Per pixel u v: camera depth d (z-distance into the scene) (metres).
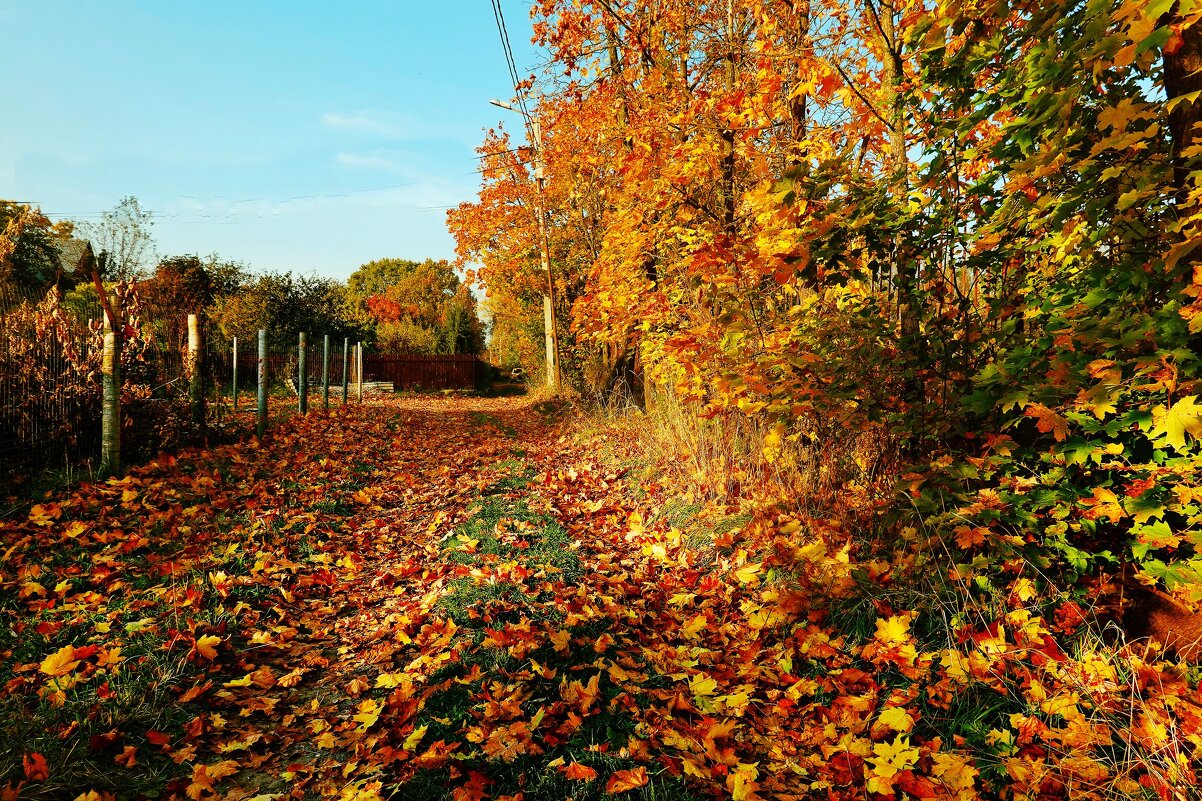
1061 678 2.19
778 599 3.01
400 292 55.09
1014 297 2.98
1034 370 2.55
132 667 2.72
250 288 22.34
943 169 3.05
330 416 12.53
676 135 6.77
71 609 3.24
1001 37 2.71
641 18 8.02
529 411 18.12
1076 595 2.55
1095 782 1.86
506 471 7.75
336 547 4.87
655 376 7.34
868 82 4.75
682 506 5.00
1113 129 2.26
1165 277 2.30
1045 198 2.36
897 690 2.40
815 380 3.20
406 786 2.11
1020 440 2.99
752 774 1.98
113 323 5.98
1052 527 2.55
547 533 4.85
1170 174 2.24
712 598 3.58
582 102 10.33
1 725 2.15
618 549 4.67
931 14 2.77
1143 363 2.08
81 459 6.16
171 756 2.26
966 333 3.04
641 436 7.42
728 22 6.71
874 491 3.70
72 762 2.09
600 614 3.26
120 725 2.36
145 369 7.18
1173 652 2.29
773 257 3.39
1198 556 2.17
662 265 6.95
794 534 3.73
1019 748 2.03
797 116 5.97
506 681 2.65
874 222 3.01
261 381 9.14
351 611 3.83
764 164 5.00
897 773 1.91
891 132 3.87
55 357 6.12
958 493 2.75
